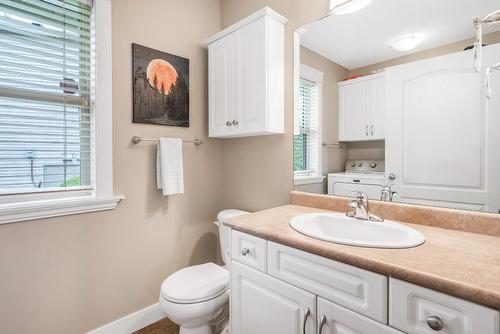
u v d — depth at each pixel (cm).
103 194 151
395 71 125
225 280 146
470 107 105
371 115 134
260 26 157
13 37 128
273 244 104
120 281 162
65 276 141
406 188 123
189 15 195
